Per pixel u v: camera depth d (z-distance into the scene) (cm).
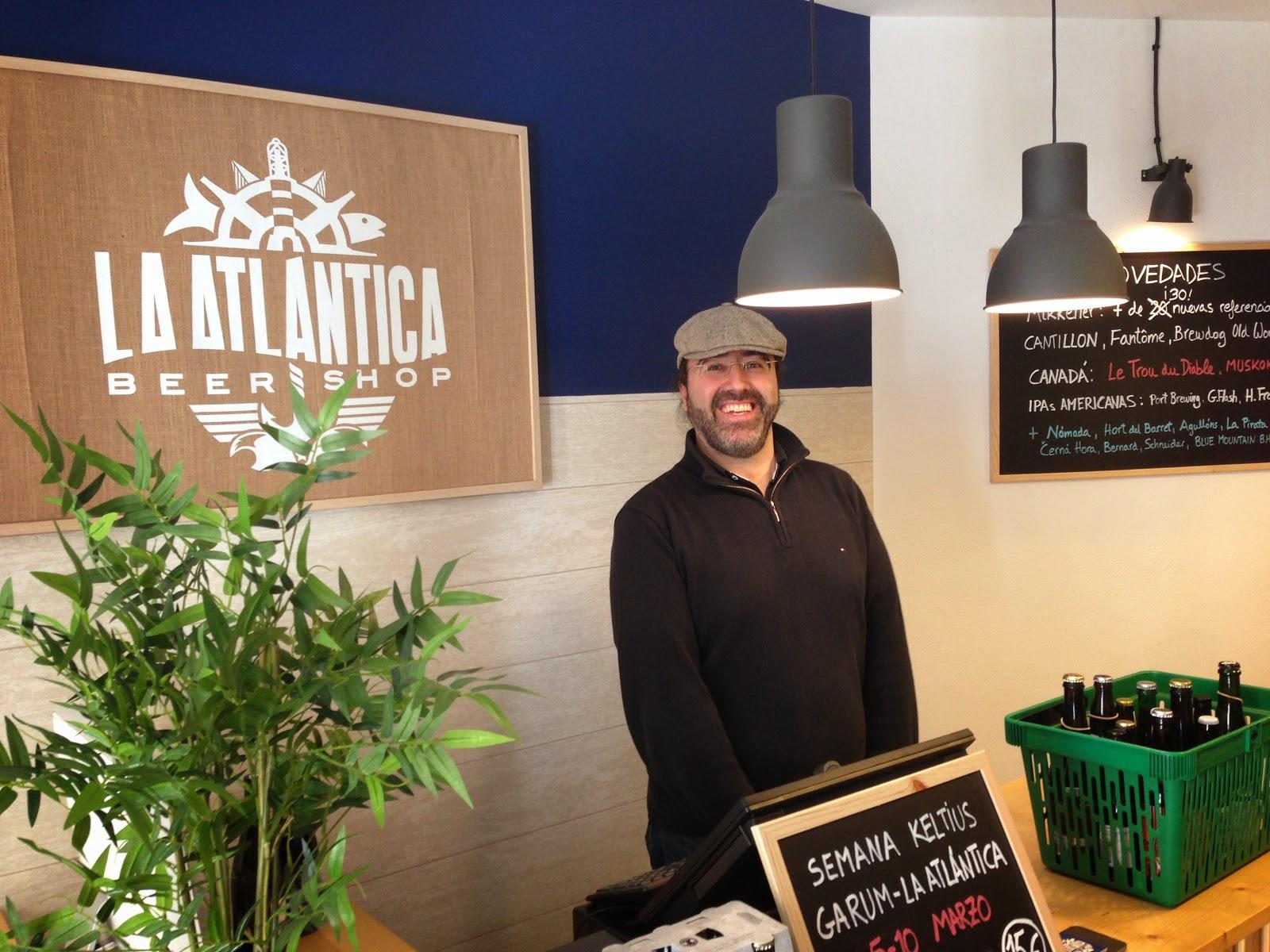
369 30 220
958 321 313
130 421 193
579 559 256
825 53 293
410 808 232
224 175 200
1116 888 159
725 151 277
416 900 234
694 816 190
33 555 186
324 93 214
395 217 221
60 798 111
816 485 215
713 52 273
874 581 217
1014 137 312
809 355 295
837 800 123
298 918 114
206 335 200
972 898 127
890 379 310
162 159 194
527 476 243
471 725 240
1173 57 319
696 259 273
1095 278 192
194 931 115
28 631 111
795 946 113
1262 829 169
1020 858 133
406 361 224
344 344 215
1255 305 330
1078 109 315
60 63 183
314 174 210
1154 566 335
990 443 317
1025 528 324
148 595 114
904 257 308
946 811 131
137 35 193
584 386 256
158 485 115
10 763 107
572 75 249
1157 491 332
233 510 203
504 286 237
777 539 201
